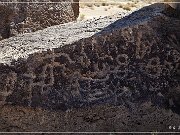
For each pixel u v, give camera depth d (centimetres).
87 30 591
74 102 515
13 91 516
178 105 531
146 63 538
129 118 522
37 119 512
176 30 552
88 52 529
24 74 520
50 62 523
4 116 512
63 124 513
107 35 534
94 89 523
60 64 525
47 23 834
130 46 537
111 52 533
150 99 526
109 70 530
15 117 512
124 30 536
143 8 617
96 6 1498
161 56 541
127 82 529
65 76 523
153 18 548
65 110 511
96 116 517
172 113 526
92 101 517
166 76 538
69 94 519
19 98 514
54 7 850
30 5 838
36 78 520
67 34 603
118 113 520
